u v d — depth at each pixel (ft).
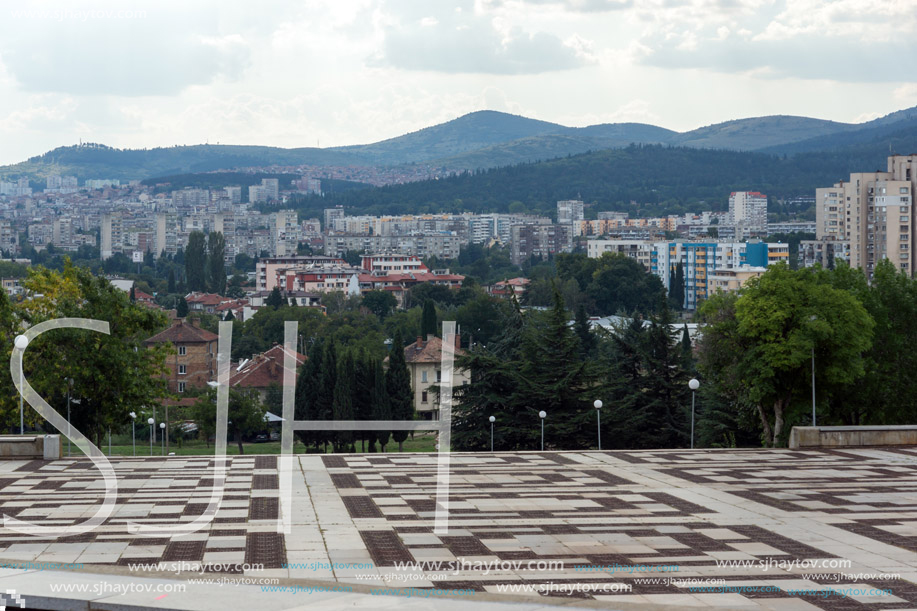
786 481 86.28
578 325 304.50
